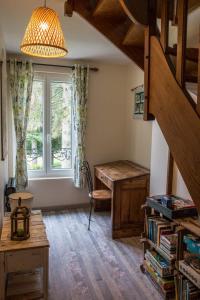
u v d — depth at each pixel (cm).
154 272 233
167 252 216
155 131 304
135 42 211
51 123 423
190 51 165
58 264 267
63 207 433
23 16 253
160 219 243
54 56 193
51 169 430
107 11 198
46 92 414
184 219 209
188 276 186
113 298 219
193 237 193
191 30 235
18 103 383
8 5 229
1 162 282
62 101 425
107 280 243
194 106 113
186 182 117
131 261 277
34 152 421
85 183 424
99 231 350
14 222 200
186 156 117
